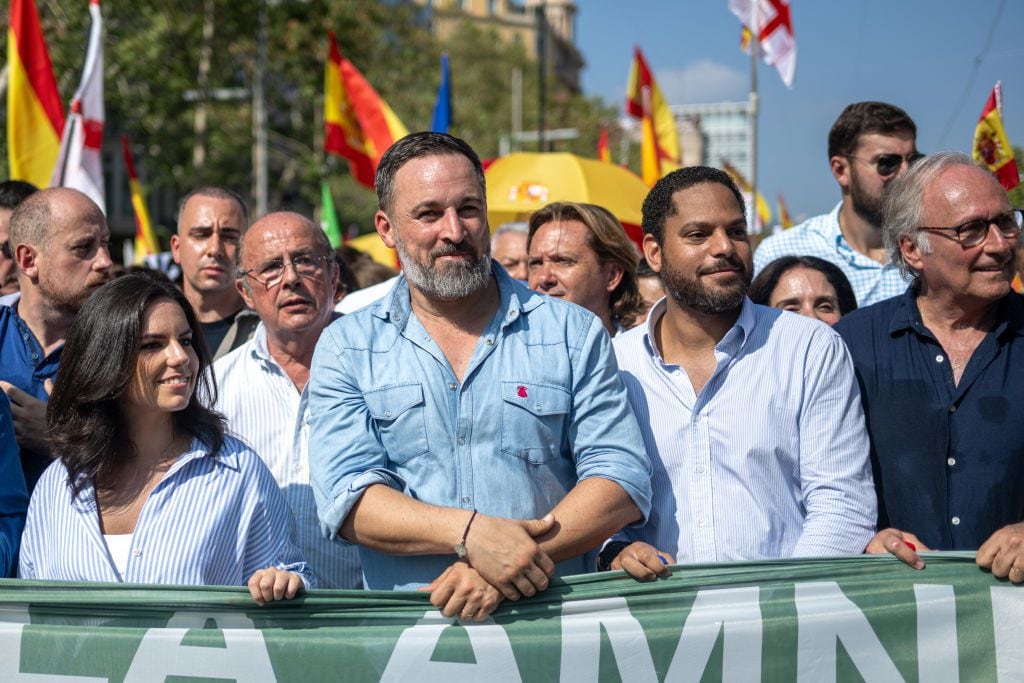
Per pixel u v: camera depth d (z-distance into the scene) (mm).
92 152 7117
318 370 3033
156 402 3074
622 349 3354
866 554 2922
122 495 3111
